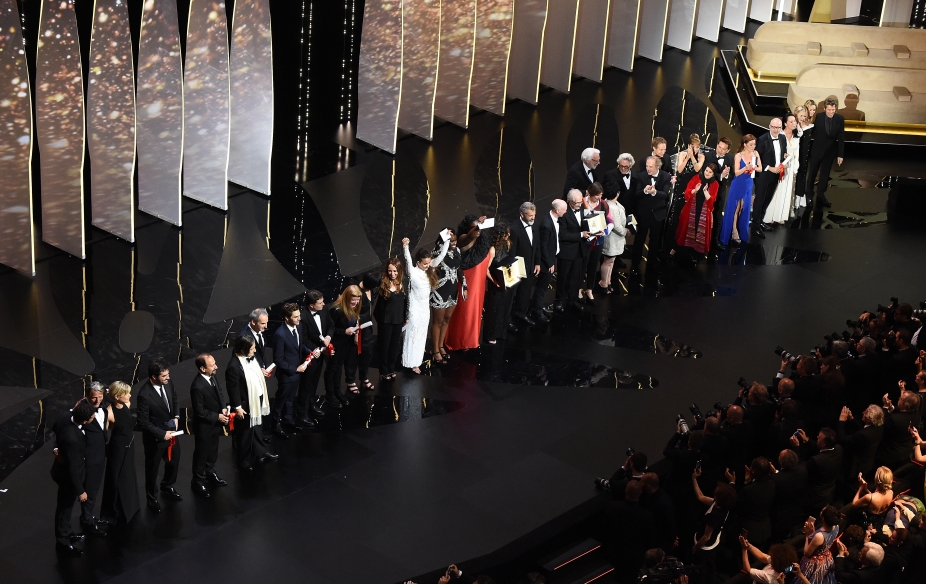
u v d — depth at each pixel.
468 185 24.36
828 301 21.56
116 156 20.75
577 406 18.09
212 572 14.12
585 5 28.48
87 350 18.42
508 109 27.58
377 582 14.12
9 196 19.66
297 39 24.81
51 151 20.00
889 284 22.22
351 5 24.86
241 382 15.50
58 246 20.91
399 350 19.05
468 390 18.30
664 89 29.08
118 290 20.02
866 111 27.11
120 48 19.91
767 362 19.66
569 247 20.16
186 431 16.66
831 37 29.23
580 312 20.72
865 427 16.09
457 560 14.57
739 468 15.52
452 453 16.70
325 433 16.92
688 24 30.69
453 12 25.59
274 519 15.12
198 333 19.08
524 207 19.27
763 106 27.84
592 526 15.59
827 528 13.52
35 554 14.20
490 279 19.09
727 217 22.86
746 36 32.22
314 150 25.06
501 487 16.03
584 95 28.53
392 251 21.91
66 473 13.95
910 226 24.31
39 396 17.27
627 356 19.56
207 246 21.53
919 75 27.38
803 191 24.44
